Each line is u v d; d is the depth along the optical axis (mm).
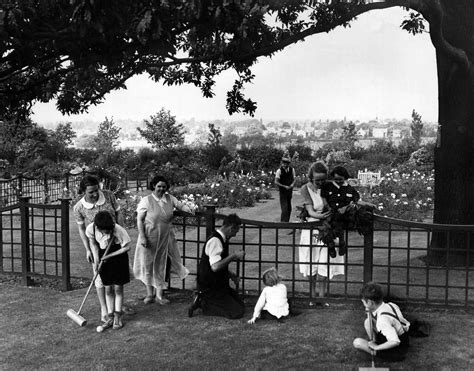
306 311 6445
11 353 5418
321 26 7211
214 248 6262
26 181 19781
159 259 6789
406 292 6527
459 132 8188
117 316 6055
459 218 8180
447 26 8125
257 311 6125
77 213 6484
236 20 4285
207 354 5246
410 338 5477
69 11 3992
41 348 5531
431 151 29266
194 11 4031
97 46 4285
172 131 38281
